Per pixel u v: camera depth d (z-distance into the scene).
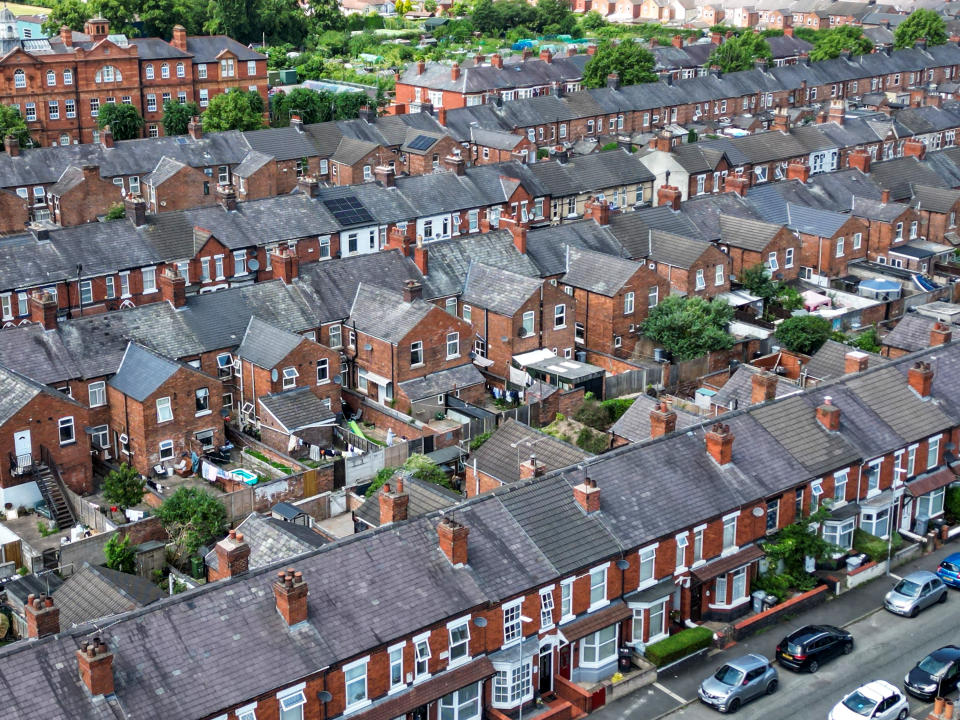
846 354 82.62
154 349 83.62
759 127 174.38
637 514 58.62
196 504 70.50
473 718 53.06
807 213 117.50
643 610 58.25
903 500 69.88
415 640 50.41
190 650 46.44
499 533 55.31
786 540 63.28
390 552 52.62
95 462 81.69
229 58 175.88
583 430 80.19
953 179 135.62
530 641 54.28
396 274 95.38
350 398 89.38
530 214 128.00
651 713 55.56
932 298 110.50
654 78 183.75
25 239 97.00
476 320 95.06
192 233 104.19
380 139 148.25
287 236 107.88
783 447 65.06
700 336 94.50
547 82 184.62
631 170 138.12
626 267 97.94
